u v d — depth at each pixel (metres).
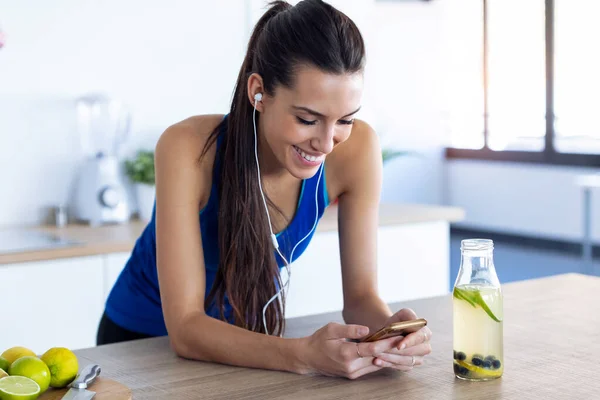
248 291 1.59
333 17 1.36
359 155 1.70
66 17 3.28
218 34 3.65
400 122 7.48
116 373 1.37
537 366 1.36
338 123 1.41
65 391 1.23
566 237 7.00
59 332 2.75
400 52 7.38
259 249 1.58
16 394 1.13
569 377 1.30
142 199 3.40
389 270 3.40
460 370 1.30
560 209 7.04
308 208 1.69
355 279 1.70
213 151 1.58
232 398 1.23
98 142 3.40
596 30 6.82
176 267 1.51
